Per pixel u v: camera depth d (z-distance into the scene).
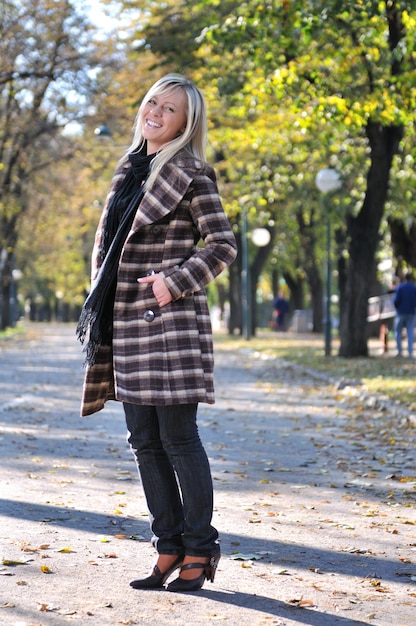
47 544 6.06
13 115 38.69
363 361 24.89
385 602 5.09
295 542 6.47
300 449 11.20
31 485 8.38
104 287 4.95
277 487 8.66
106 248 5.09
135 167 5.05
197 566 5.09
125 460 10.10
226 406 16.16
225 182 37.38
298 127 21.33
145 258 4.95
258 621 4.65
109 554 5.87
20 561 5.62
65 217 48.34
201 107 5.07
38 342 46.25
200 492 5.01
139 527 6.77
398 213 29.03
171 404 4.89
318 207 31.38
